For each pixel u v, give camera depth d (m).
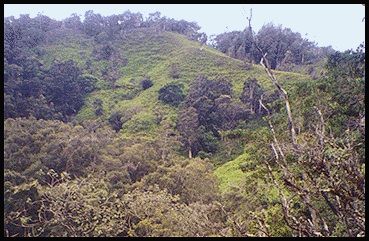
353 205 3.47
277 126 9.26
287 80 28.23
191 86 41.47
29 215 16.42
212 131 32.88
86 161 21.50
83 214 14.79
